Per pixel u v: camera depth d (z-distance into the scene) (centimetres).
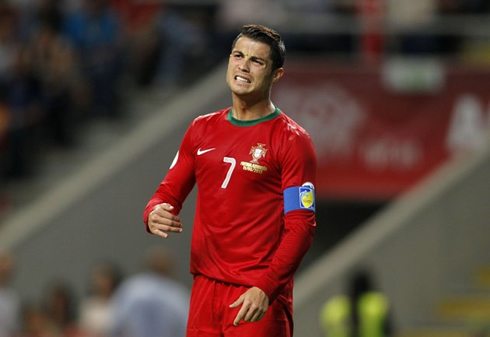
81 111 5588
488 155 4616
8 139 5372
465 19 5519
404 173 5209
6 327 4019
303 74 5266
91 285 5194
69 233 5219
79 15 5566
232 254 1770
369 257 4394
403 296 4403
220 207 1777
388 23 5391
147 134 5347
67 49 5497
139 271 5219
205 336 1789
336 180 5238
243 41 1769
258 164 1759
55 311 4266
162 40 5706
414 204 4522
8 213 5294
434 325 4291
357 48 5412
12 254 5125
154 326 3650
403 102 5222
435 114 5219
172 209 1775
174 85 5697
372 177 5222
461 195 4534
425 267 4444
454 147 5206
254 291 1688
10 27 5534
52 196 5278
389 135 5225
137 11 5862
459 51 5562
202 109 5375
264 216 1764
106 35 5588
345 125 5231
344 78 5244
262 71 1759
